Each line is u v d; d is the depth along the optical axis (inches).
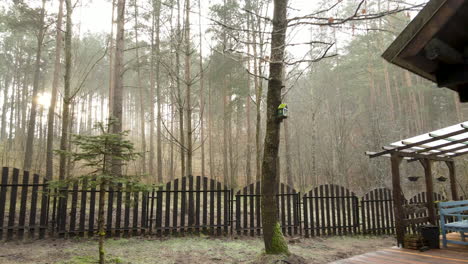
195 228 297.1
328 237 332.8
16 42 924.6
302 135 1077.1
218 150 1157.1
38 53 616.4
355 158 936.9
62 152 174.7
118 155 185.3
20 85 1107.9
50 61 842.8
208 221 346.0
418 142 230.2
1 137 1165.1
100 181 180.5
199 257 225.1
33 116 604.1
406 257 189.3
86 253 218.2
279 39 217.3
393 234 374.9
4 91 1228.5
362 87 975.0
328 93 956.6
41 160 668.1
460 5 78.2
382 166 795.4
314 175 796.6
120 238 269.4
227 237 295.7
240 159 1043.9
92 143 177.3
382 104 967.0
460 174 582.9
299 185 946.7
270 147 221.3
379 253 203.0
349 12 479.2
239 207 309.9
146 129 1686.8
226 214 306.8
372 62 861.8
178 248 247.0
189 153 376.2
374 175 831.7
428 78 102.4
